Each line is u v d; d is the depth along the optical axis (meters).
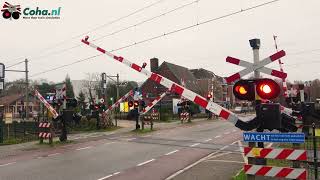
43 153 16.38
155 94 63.28
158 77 9.36
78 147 18.23
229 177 10.30
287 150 6.74
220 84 80.94
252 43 7.15
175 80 66.38
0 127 21.78
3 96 94.50
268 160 10.65
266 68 7.11
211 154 15.24
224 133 24.89
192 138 21.80
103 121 30.88
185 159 14.01
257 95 6.69
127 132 26.88
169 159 14.04
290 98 18.09
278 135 6.71
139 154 15.42
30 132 27.05
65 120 20.84
